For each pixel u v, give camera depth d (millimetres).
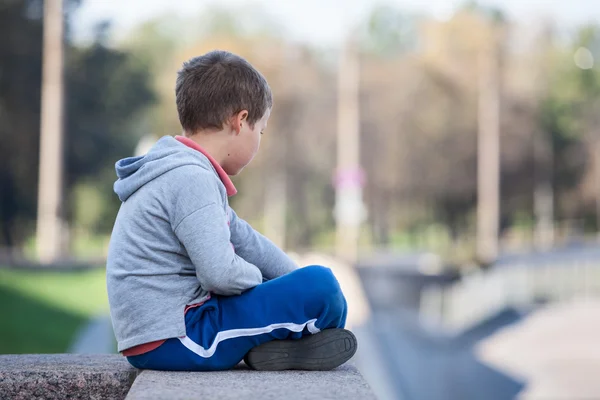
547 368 24031
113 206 47250
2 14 39125
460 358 24844
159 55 63750
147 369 3922
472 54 58406
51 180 33375
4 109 39688
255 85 4109
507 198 65125
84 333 17766
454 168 58594
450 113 58438
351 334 3994
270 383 3525
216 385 3461
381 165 59281
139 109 45812
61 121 33625
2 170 40094
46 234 33188
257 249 4328
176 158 3930
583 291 39000
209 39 61781
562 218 71562
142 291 3838
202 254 3768
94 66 43688
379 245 63406
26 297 20984
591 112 70500
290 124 62906
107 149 44125
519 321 32000
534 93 64312
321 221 66750
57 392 4000
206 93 4043
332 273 3977
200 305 3922
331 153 63500
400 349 24344
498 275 36500
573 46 71688
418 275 34562
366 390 3367
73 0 42812
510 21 65125
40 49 39781
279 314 3887
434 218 63438
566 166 70000
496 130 53062
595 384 21984
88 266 30078
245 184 62875
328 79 65000
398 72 59812
